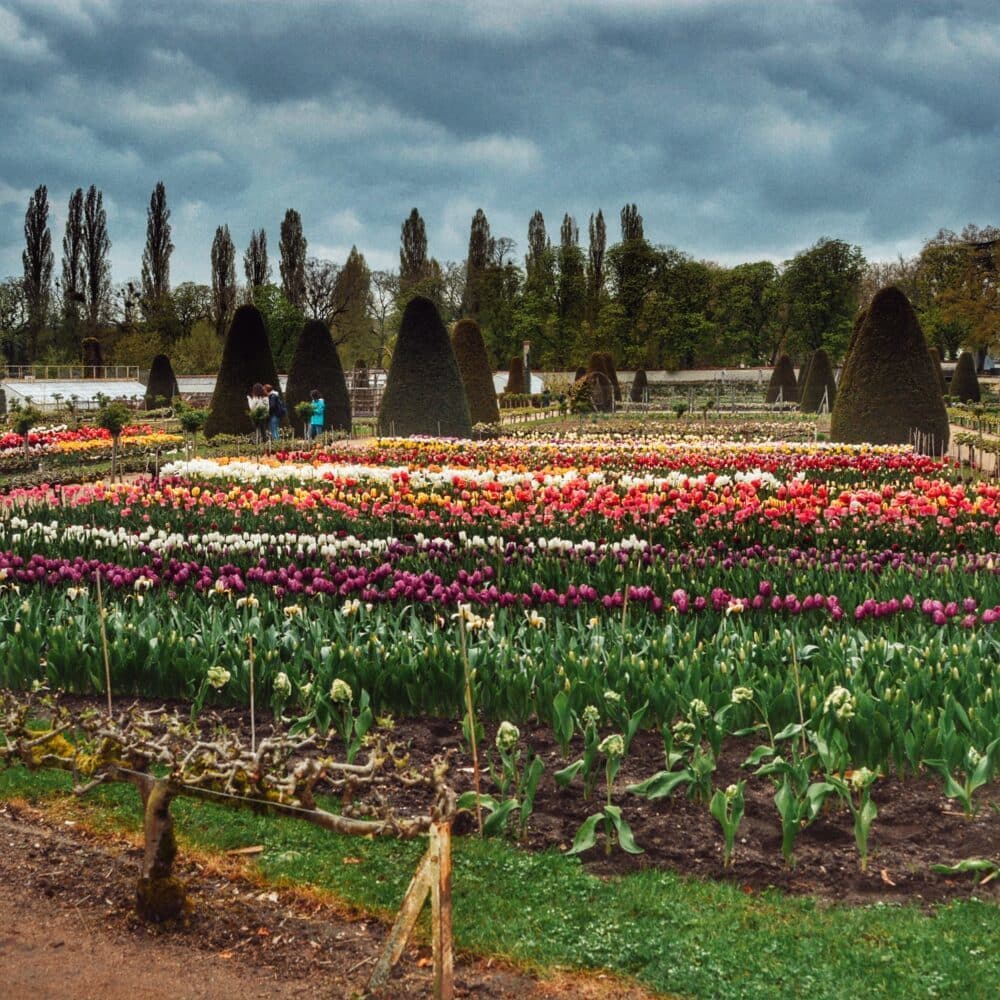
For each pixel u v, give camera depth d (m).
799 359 97.25
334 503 15.02
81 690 8.20
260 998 4.57
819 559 11.18
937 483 17.36
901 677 7.20
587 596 9.47
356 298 91.38
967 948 4.74
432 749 7.11
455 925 5.08
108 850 5.91
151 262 93.12
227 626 8.84
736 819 5.55
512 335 95.75
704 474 21.45
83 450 28.94
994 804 6.13
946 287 75.00
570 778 6.07
